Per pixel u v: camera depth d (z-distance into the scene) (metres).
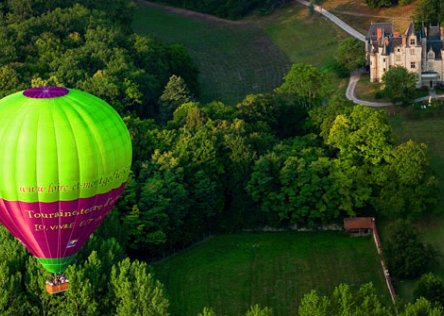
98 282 164.25
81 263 167.75
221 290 184.25
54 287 161.00
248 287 185.12
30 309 163.62
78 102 153.75
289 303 179.25
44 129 150.38
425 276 167.88
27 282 164.25
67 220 154.38
